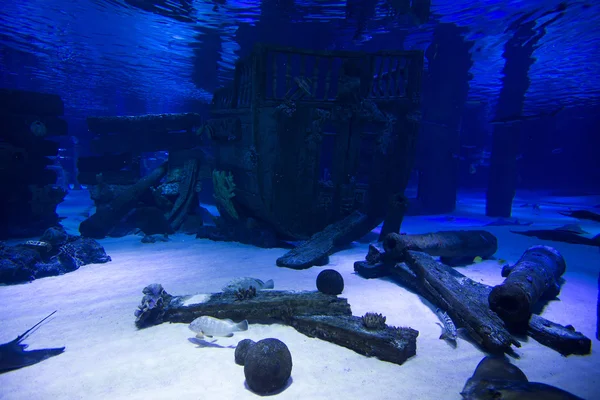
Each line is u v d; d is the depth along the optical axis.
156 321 5.01
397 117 10.16
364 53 9.16
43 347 4.30
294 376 3.72
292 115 8.87
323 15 13.65
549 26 14.26
